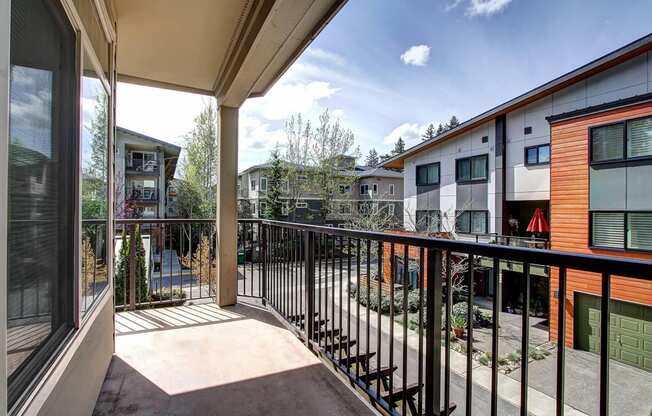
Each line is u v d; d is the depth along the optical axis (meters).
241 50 2.70
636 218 5.93
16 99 0.92
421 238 1.43
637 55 7.09
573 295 6.20
